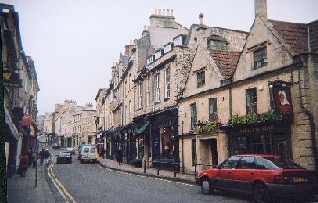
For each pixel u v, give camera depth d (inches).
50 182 710.5
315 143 516.4
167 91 1037.2
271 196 394.9
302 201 422.3
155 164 1081.4
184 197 474.9
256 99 642.2
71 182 706.8
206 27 919.0
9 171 796.0
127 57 1700.3
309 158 512.4
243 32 981.2
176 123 941.2
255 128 622.5
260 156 432.8
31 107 1525.6
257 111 631.8
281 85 540.1
